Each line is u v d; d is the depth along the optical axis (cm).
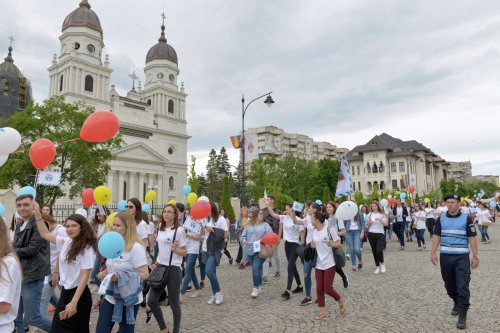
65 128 3356
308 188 7300
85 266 438
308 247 677
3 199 1639
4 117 6750
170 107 7288
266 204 1055
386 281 964
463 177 15788
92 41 5891
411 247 1766
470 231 624
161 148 6888
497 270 1066
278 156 10044
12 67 7194
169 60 7362
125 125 6225
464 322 585
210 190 8475
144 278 461
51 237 538
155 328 641
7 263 309
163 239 588
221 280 1068
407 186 5297
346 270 1151
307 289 764
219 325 639
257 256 846
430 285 898
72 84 5625
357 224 1156
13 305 315
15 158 2944
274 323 639
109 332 451
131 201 767
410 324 610
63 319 427
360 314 677
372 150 7512
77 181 3447
